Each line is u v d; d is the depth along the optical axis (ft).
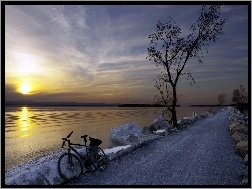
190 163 35.81
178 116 237.04
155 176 30.19
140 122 179.63
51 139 103.76
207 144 49.96
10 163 58.13
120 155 39.88
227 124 90.53
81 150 32.01
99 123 187.21
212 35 83.97
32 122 203.82
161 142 53.52
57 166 28.48
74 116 298.76
